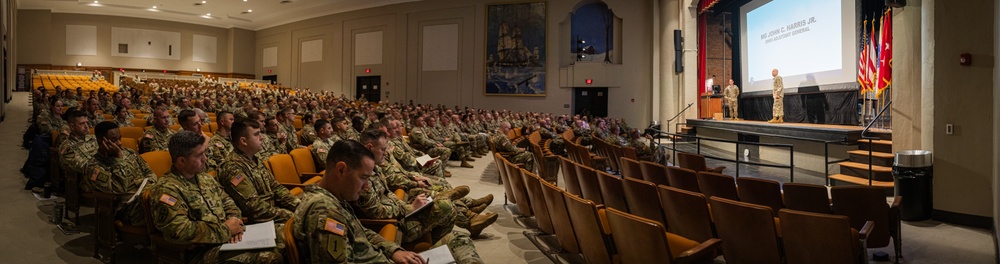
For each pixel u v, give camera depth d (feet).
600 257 10.32
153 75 87.45
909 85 23.68
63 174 16.97
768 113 48.60
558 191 11.44
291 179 15.23
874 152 26.71
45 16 85.20
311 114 27.04
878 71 33.06
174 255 9.12
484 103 66.85
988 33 16.81
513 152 25.53
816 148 31.32
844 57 37.96
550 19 63.62
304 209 6.99
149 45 91.50
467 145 31.78
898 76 24.12
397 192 13.66
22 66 82.43
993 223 15.23
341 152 7.39
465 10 67.87
